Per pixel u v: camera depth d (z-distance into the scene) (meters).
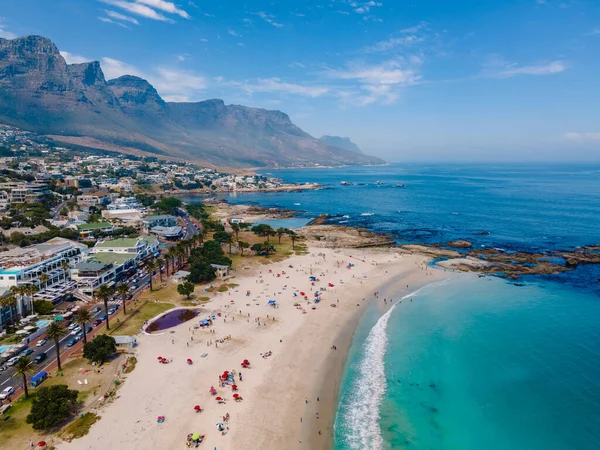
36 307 115.62
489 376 88.38
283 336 106.38
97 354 88.56
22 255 137.12
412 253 198.50
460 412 76.69
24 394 77.50
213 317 117.38
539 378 87.44
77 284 132.38
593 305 128.62
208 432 69.25
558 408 77.25
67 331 105.75
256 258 189.25
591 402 78.75
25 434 67.25
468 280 156.00
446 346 102.19
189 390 80.94
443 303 131.88
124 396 78.38
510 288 146.12
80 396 77.88
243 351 97.56
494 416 75.31
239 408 75.88
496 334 108.56
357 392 82.56
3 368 87.06
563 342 103.56
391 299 136.00
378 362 94.38
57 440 66.25
